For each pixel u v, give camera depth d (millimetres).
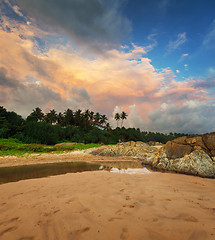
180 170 8922
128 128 73438
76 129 48531
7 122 31906
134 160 17859
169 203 3326
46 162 14070
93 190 4484
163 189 4609
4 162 13156
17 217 2777
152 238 2023
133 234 2125
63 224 2490
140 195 3955
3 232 2277
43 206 3277
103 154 20938
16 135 28641
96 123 86938
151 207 3098
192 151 9469
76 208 3111
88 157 18609
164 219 2523
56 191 4484
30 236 2180
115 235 2135
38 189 4797
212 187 5090
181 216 2625
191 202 3410
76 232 2252
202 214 2703
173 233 2100
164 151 11195
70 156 18516
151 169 10453
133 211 2908
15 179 7215
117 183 5445
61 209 3086
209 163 8336
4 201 3701
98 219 2617
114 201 3498
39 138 29625
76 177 6922
